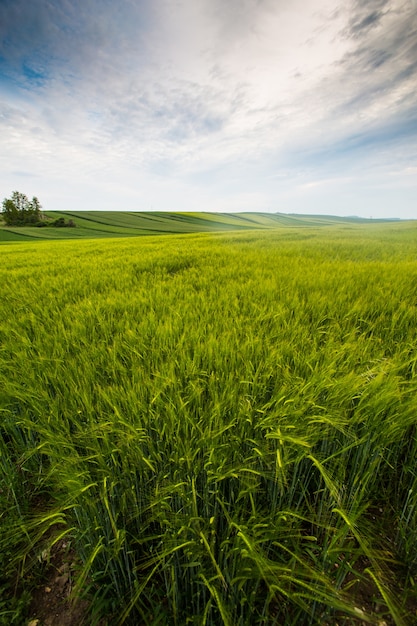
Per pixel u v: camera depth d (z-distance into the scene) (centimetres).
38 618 134
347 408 162
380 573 129
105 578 139
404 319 304
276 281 497
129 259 949
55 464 139
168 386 176
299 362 200
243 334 263
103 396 163
